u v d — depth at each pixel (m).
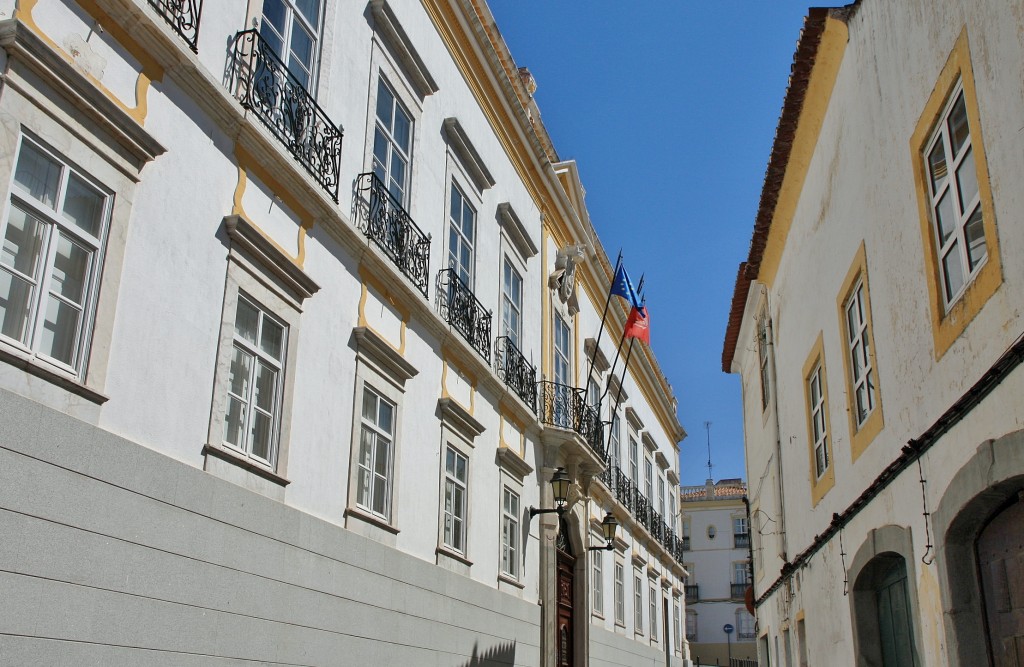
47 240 6.29
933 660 6.62
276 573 8.28
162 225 7.35
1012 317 5.27
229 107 8.15
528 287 17.38
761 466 17.16
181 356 7.42
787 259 12.98
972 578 6.18
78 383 6.32
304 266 9.38
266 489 8.38
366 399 10.55
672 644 29.44
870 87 8.20
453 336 12.75
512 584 14.80
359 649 9.59
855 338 9.18
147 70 7.37
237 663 7.64
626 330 19.58
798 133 10.95
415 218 12.23
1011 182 5.24
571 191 21.11
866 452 8.59
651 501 28.39
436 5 13.48
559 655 17.23
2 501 5.63
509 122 16.58
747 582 47.31
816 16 8.99
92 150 6.68
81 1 6.75
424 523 11.67
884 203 7.83
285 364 8.86
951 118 6.34
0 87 5.96
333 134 9.98
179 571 7.06
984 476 5.52
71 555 6.08
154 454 6.92
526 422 16.20
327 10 10.28
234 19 8.55
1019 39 5.10
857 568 8.70
